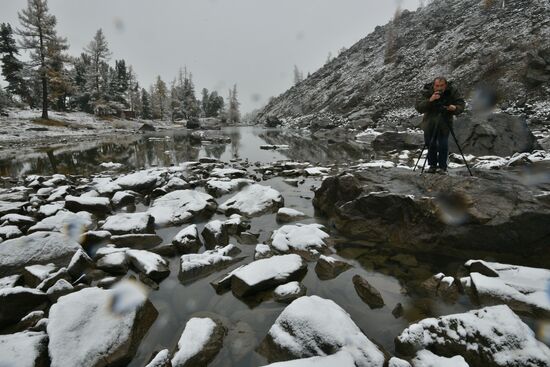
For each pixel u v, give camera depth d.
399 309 3.19
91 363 2.50
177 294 3.60
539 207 4.25
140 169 12.97
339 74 80.00
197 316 3.20
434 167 6.34
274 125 66.62
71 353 2.52
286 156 16.64
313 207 7.05
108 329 2.75
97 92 55.53
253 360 2.56
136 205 7.46
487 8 51.25
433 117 6.12
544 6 39.66
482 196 4.73
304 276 3.94
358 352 2.39
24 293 3.26
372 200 5.38
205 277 3.99
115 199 7.33
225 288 3.68
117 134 38.88
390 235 5.10
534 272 3.43
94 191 8.21
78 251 4.16
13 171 12.94
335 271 4.00
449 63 44.12
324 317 2.69
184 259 4.15
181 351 2.51
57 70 40.81
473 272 3.59
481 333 2.44
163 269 4.02
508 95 29.39
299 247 4.59
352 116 43.75
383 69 59.28
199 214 6.43
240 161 14.70
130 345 2.69
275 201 6.84
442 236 4.66
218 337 2.78
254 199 6.90
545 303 2.97
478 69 36.97
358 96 55.53
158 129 58.00
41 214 6.33
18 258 4.38
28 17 35.25
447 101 6.05
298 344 2.56
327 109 61.88
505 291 3.17
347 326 2.62
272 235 5.09
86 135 35.44
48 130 34.06
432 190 5.26
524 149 13.04
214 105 108.31
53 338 2.59
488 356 2.33
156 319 3.14
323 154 17.17
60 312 2.81
